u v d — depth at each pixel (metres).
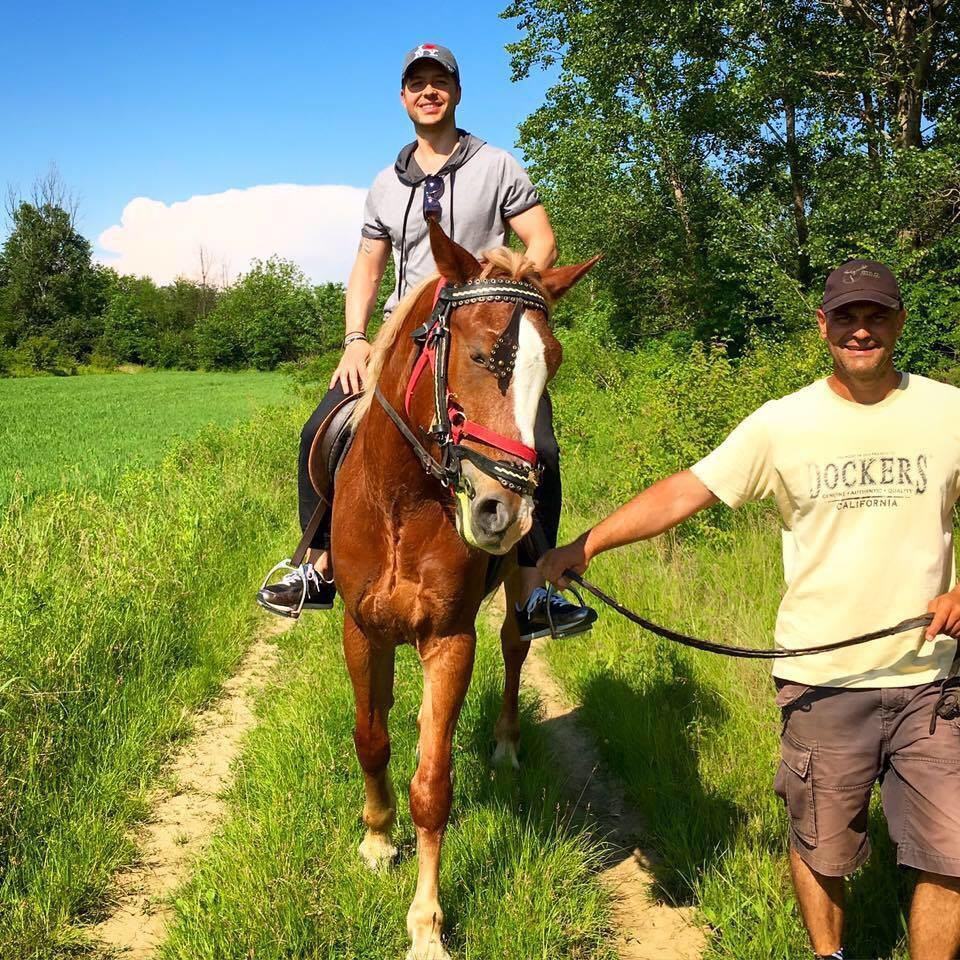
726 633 5.11
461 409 2.55
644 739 4.29
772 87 16.28
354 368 3.67
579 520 8.38
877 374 2.50
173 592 6.20
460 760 4.27
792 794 2.65
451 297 2.68
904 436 2.51
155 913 3.36
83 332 76.12
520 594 3.88
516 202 3.80
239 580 7.12
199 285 93.75
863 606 2.54
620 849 3.71
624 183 20.16
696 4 16.86
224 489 9.38
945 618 2.40
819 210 15.74
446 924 3.08
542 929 2.97
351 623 3.25
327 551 3.92
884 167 14.44
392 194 3.87
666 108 19.30
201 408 29.17
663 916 3.25
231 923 2.97
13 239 76.69
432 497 2.89
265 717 4.89
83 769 4.09
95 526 7.30
